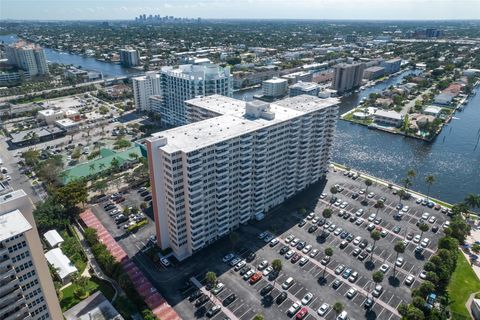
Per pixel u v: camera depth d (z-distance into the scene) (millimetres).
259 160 179250
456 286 147875
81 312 133625
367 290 147375
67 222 184125
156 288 147125
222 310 137000
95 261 162250
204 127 175000
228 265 160750
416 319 123688
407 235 182750
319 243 176250
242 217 186375
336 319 133000
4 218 103438
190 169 147375
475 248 166500
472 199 195250
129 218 194250
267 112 191125
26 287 105938
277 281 152000
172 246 168625
